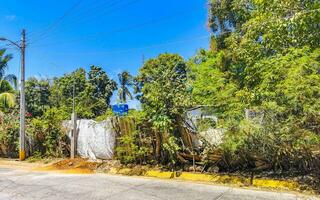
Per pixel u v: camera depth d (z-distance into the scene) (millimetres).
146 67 32469
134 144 11422
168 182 9414
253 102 9039
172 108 10219
